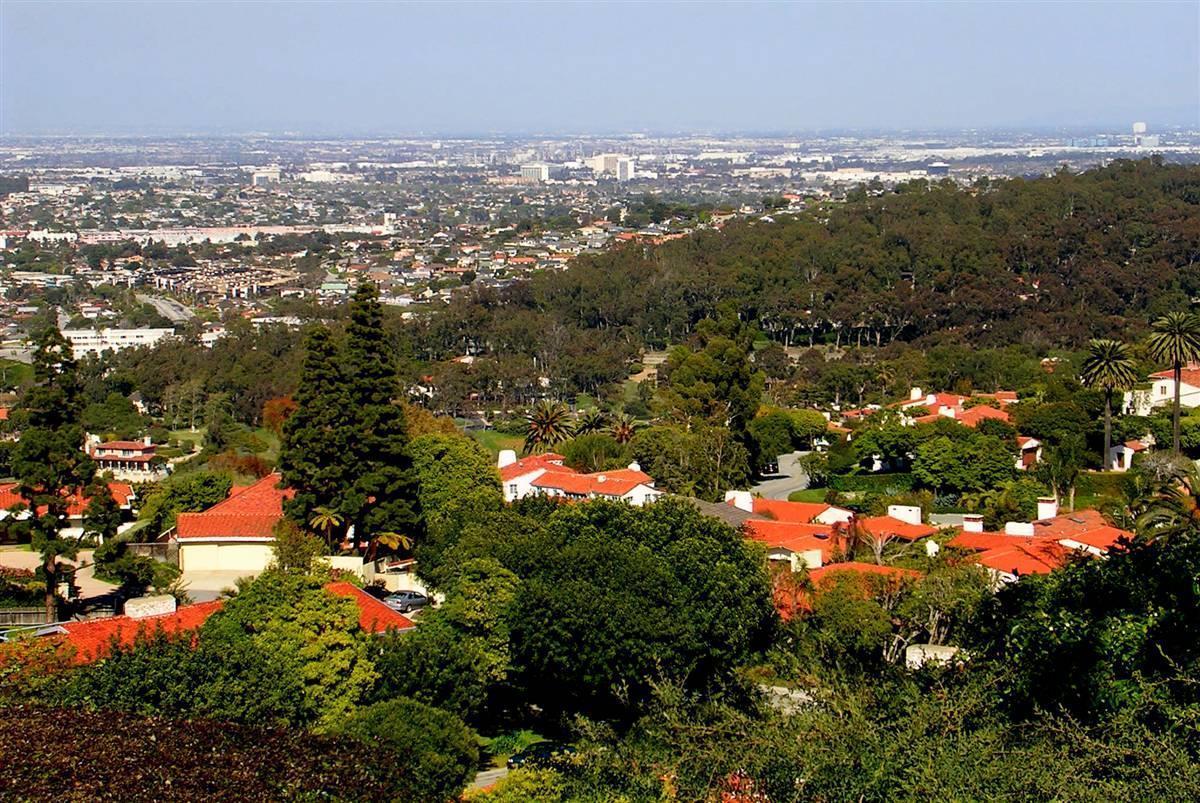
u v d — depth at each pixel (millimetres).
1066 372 112562
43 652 36031
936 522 74688
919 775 23281
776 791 24406
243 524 58031
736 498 70750
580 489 69875
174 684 33750
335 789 29219
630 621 41531
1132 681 26953
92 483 52750
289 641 37219
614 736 30359
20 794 26406
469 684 39906
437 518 59531
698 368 93062
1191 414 94625
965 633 40500
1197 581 28828
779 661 38625
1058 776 22844
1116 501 72062
